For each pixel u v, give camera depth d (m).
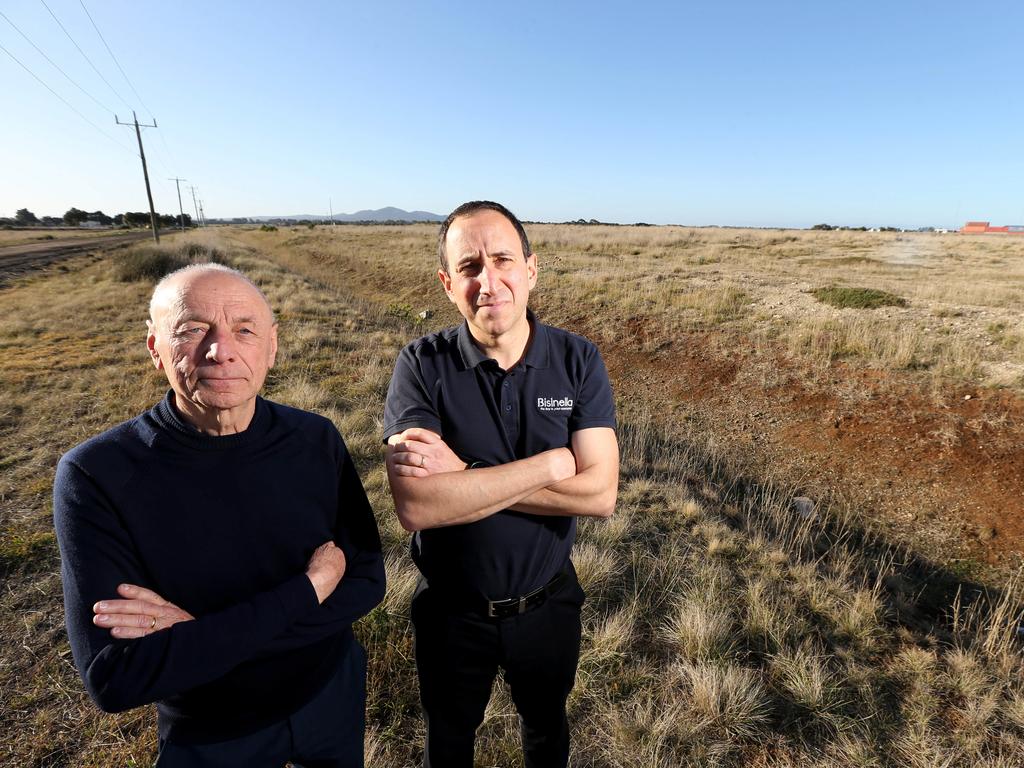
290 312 12.94
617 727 2.42
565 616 1.65
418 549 1.65
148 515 1.11
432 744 1.70
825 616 3.36
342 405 6.70
